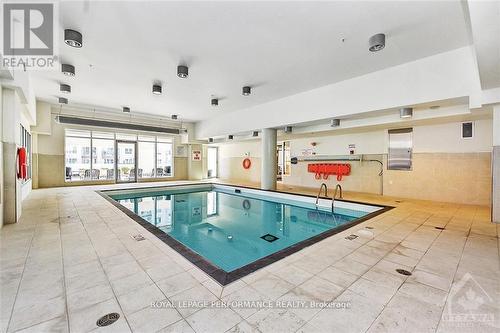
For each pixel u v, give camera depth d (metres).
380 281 2.21
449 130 6.49
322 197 7.02
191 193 9.95
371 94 5.22
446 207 5.71
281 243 4.38
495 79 3.53
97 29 3.59
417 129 7.09
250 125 8.69
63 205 5.59
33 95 6.57
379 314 1.74
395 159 7.56
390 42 3.92
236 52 4.34
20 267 2.43
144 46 4.13
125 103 8.28
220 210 7.20
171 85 6.21
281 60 4.64
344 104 5.72
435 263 2.59
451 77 4.19
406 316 1.71
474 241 3.29
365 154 8.35
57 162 9.33
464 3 2.95
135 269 2.41
